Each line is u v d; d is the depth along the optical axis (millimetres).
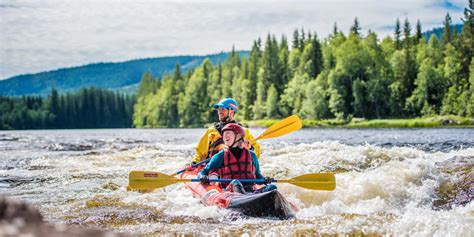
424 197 6301
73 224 4875
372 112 63312
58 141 23766
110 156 12109
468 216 4602
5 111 119562
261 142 18609
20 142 22578
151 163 10672
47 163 10820
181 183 7652
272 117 73062
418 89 58469
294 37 94375
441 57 67062
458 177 6758
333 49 79312
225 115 8047
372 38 73062
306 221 4625
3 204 2285
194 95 94625
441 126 43938
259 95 77938
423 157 8977
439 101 58656
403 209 5816
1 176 8898
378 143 17094
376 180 6828
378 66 64000
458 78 57938
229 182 6418
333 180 6289
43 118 121688
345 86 65062
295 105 68188
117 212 5516
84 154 12961
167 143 20531
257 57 89062
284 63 82562
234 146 6629
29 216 2328
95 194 6969
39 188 7559
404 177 6953
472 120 45219
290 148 11781
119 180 8258
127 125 131875
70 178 8547
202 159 8023
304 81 70188
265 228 4430
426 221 4355
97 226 4762
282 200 5336
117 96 132500
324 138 22141
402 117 60969
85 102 127562
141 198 6516
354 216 4750
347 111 63312
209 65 104812
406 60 64125
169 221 4980
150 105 111562
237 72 93875
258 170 6855
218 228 4504
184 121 97250
